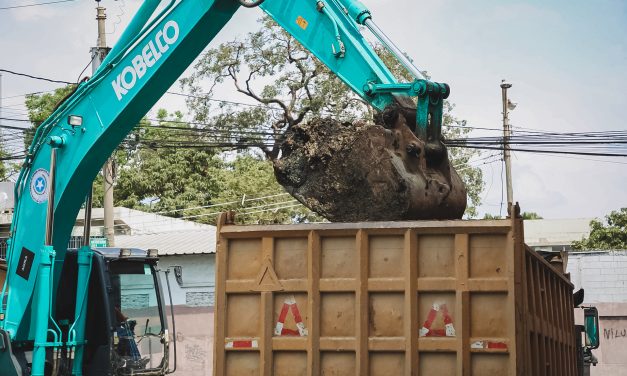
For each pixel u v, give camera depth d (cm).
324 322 794
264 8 1016
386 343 776
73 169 1115
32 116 4406
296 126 956
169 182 4303
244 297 820
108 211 2259
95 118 1104
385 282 781
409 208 863
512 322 754
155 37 1062
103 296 1210
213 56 2870
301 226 804
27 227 1151
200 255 2509
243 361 813
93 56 1927
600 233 4181
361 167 893
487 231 768
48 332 1162
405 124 904
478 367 760
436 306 775
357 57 969
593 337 1794
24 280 1144
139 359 1279
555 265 1458
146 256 1311
